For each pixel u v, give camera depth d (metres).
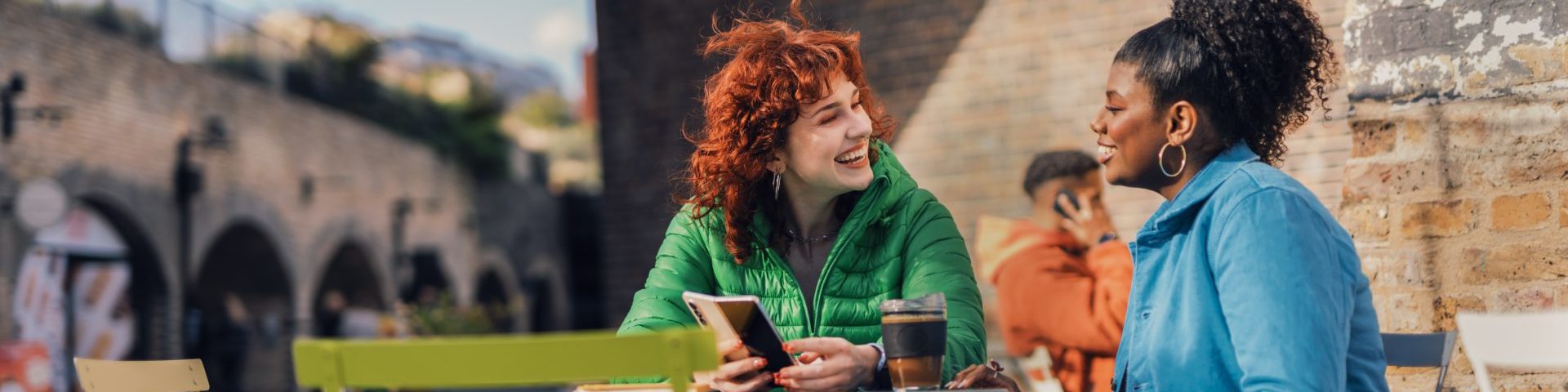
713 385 1.84
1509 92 2.73
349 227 22.75
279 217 20.00
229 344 18.19
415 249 25.61
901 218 2.26
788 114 2.16
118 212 15.36
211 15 18.22
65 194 14.07
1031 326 4.70
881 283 2.24
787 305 2.26
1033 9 6.01
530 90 43.09
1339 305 1.72
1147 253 1.98
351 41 24.09
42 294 13.59
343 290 24.50
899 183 2.30
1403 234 2.84
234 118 18.67
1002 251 5.55
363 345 1.72
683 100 6.73
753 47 2.25
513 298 30.59
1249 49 1.89
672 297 2.27
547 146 38.25
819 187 2.21
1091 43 5.89
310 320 21.05
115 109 15.39
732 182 2.23
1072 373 4.54
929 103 6.23
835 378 1.81
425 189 26.41
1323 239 1.74
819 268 2.30
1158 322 1.90
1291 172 5.12
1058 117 5.94
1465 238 2.76
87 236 14.96
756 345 1.81
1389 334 2.30
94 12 15.08
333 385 1.73
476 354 1.67
